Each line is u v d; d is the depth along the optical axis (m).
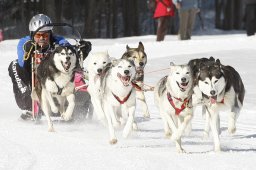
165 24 29.91
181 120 9.95
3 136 10.44
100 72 11.29
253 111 13.34
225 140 10.53
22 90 12.65
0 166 8.09
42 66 11.80
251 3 32.03
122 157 8.65
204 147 9.88
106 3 52.44
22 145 9.57
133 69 10.41
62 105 12.09
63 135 10.77
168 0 29.62
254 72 18.08
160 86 10.23
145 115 13.05
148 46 27.00
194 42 28.12
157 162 8.37
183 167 8.09
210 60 10.45
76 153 8.94
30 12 48.69
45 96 11.71
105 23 59.00
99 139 10.49
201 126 12.19
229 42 27.47
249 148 9.76
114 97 10.48
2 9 50.41
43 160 8.45
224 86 9.86
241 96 10.95
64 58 11.30
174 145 10.01
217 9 56.16
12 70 12.81
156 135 11.09
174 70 9.46
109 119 10.24
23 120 12.78
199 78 9.73
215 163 8.34
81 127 12.05
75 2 53.44
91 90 11.64
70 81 11.63
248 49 23.77
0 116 13.23
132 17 48.81
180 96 9.46
